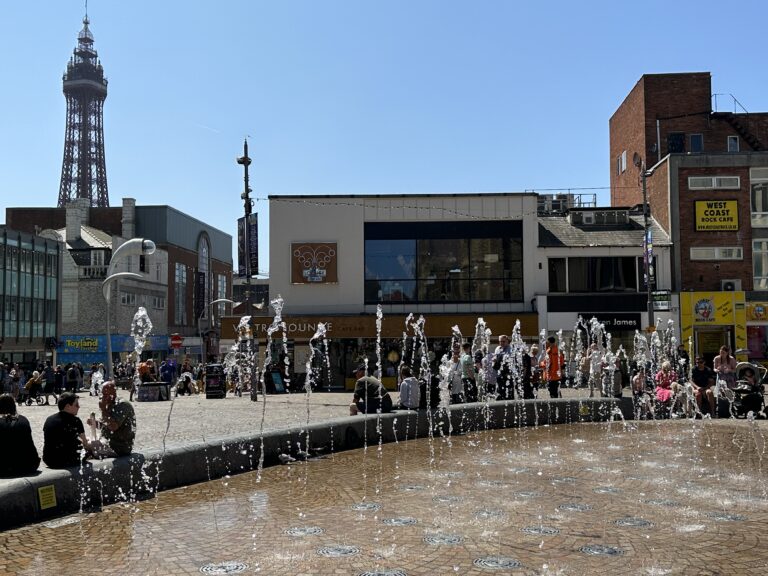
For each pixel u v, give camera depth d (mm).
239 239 29031
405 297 34031
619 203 46469
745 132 40250
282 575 5402
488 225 34219
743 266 34219
